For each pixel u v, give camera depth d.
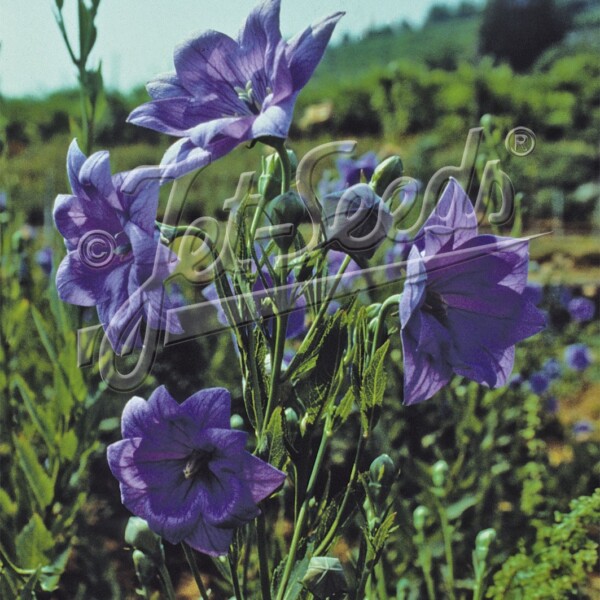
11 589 0.47
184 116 0.29
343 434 0.87
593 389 1.52
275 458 0.33
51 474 0.65
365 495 0.35
